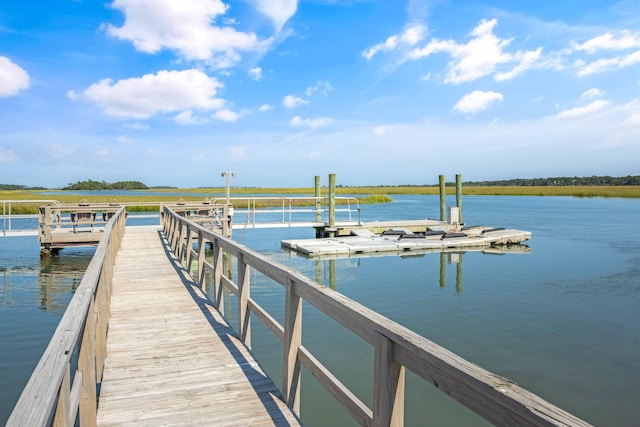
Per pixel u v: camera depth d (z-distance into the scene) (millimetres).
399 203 57188
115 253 9672
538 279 11555
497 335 7117
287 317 3203
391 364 1799
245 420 2973
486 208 45188
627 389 5195
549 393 5105
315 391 5281
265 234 23078
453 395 1395
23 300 9539
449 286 10719
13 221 27109
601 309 8688
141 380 3645
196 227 7188
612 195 78500
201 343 4574
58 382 1249
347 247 15406
